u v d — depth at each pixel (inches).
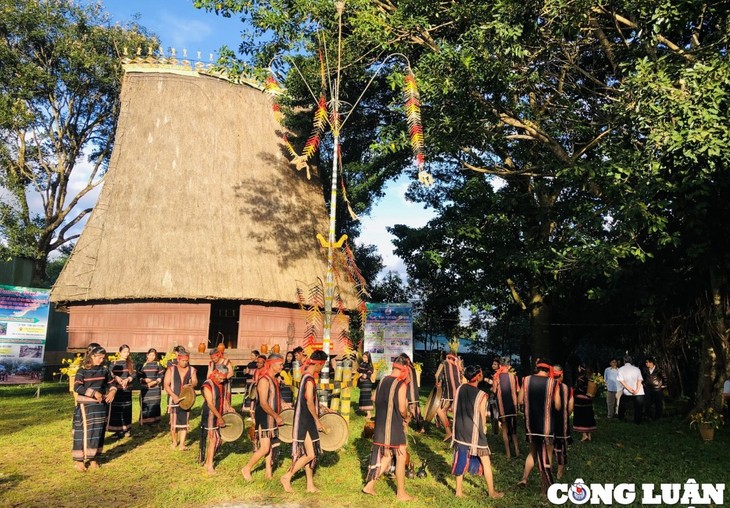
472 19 517.3
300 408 281.7
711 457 393.4
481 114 561.0
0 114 1003.3
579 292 848.9
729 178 470.0
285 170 966.4
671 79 445.4
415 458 361.7
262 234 855.7
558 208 753.6
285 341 812.0
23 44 1091.9
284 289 816.3
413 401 446.3
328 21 558.9
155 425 464.1
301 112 949.8
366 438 409.7
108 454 362.9
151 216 810.8
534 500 276.8
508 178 782.5
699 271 579.2
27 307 655.8
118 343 754.2
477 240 781.3
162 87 936.9
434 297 991.6
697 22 510.6
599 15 574.2
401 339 789.2
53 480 299.7
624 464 361.4
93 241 798.5
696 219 499.2
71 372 673.6
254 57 600.7
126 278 757.3
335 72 639.8
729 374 520.7
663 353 685.3
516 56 502.9
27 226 1037.2
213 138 915.4
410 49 602.9
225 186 875.4
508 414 374.0
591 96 669.9
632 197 474.6
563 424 301.7
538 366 296.7
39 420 482.3
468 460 277.3
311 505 261.9
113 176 858.8
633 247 506.3
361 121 950.4
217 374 334.3
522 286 929.5
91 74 1130.0
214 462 342.6
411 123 448.8
